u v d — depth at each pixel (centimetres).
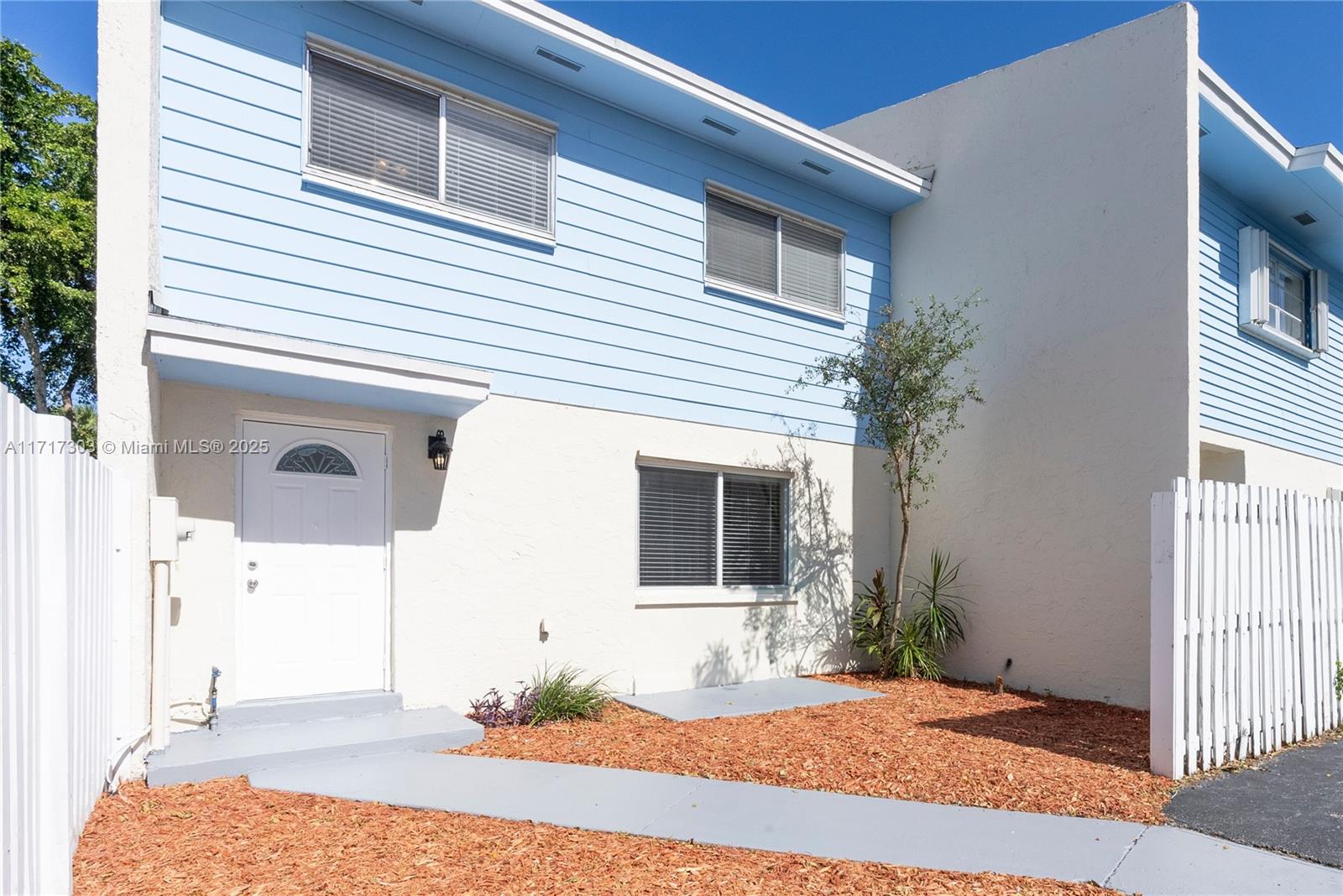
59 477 322
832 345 1017
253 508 635
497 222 746
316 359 570
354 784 512
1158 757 550
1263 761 589
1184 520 559
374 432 690
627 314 832
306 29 658
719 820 461
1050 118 935
